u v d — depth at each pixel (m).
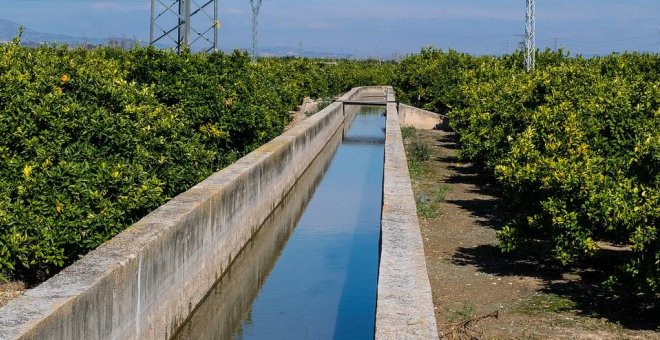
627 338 7.35
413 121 31.45
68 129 9.37
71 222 8.58
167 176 10.91
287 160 18.72
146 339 8.41
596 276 9.55
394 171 14.37
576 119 10.72
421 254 8.41
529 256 10.55
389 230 9.48
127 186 9.21
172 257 9.30
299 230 16.06
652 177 8.72
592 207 8.83
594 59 24.39
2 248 8.25
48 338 6.00
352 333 10.09
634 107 10.84
